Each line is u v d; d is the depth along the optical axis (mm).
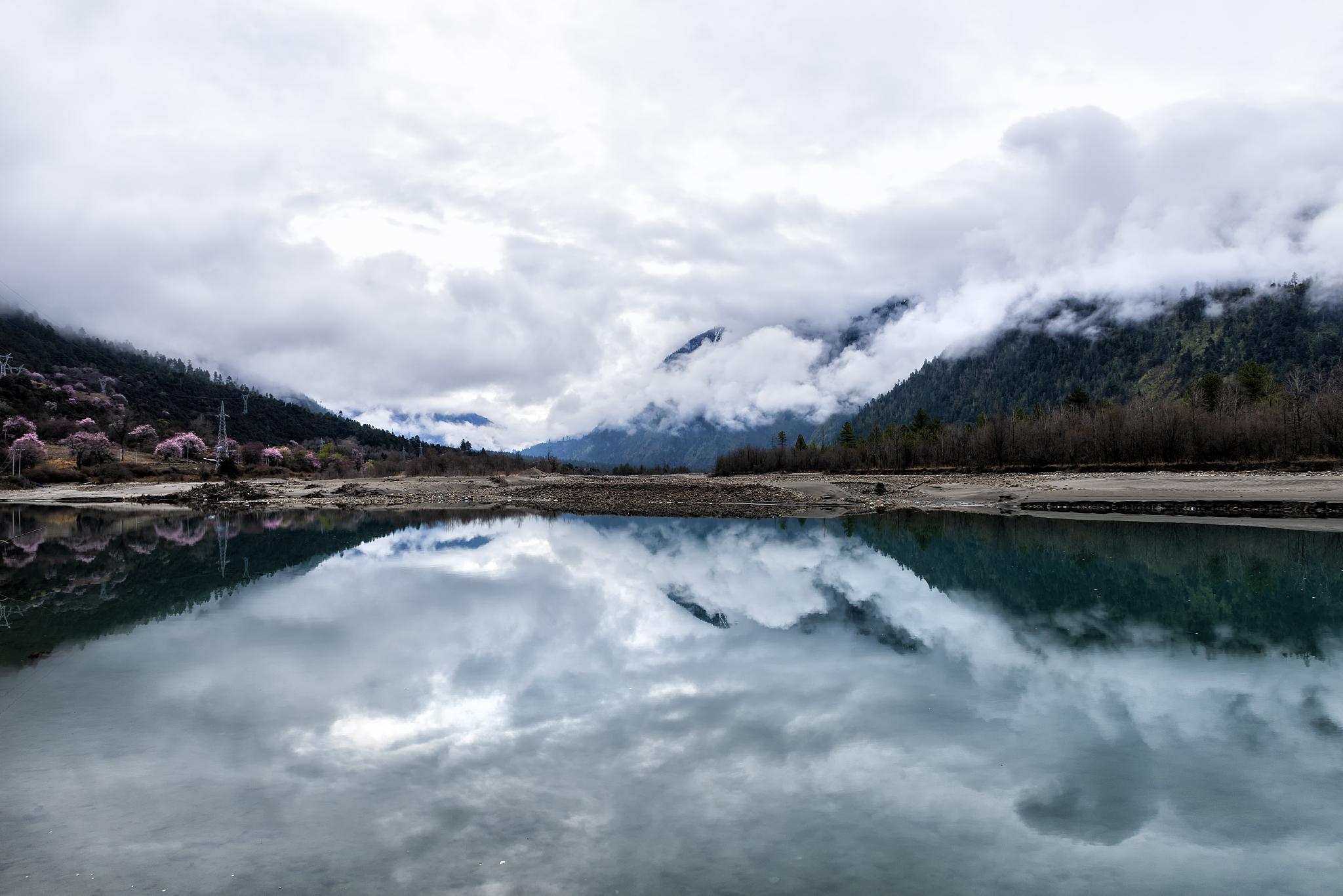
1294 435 73625
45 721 10438
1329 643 14742
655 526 47375
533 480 106062
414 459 146250
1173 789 8219
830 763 8906
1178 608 18438
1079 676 12570
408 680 12359
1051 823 7402
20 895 6160
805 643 15000
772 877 6406
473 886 6285
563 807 7758
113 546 35406
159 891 6215
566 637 15562
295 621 17344
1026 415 135750
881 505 59125
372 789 8227
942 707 10992
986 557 28453
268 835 7184
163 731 10055
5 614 18547
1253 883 6352
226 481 93875
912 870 6523
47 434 137500
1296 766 8812
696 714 10680
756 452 152125
